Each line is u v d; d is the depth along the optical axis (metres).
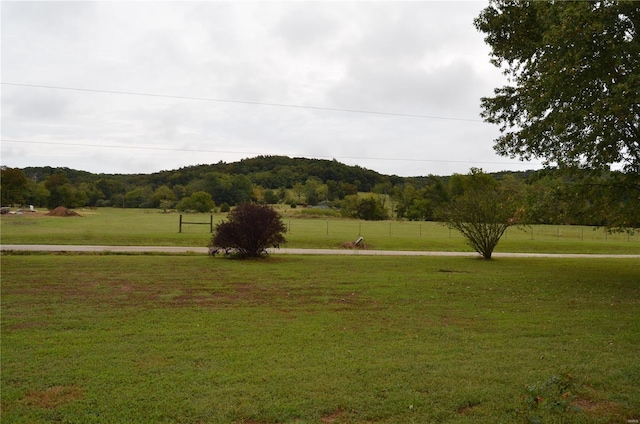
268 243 21.89
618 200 16.75
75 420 4.49
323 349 7.01
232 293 12.13
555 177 17.56
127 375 5.74
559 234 51.00
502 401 5.04
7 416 4.56
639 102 11.84
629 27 13.40
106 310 9.70
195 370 5.96
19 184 90.38
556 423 4.52
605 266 20.88
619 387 5.50
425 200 78.88
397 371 6.00
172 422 4.48
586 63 12.91
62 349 6.84
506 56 17.67
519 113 18.11
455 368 6.14
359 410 4.80
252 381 5.57
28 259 19.23
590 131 13.77
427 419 4.60
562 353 6.91
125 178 124.50
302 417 4.63
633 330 8.45
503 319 9.34
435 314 9.80
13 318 8.84
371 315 9.60
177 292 12.11
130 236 31.09
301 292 12.41
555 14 13.07
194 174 122.25
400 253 27.14
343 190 116.62
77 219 59.94
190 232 38.59
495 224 24.05
